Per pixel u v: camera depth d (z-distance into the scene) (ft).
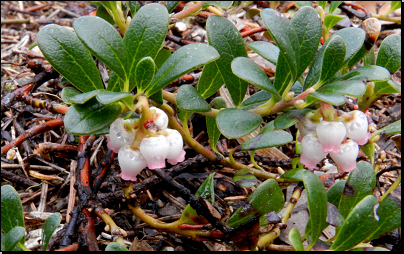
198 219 0.39
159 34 0.35
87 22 0.34
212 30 0.38
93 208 0.39
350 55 0.37
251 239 0.37
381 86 0.44
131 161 0.35
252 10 0.60
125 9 0.50
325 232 0.42
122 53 0.35
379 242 0.40
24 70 0.57
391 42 0.42
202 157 0.44
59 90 0.53
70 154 0.48
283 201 0.38
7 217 0.35
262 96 0.41
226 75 0.39
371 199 0.35
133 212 0.40
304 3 0.53
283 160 0.46
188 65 0.35
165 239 0.41
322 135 0.35
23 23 0.68
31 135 0.44
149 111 0.35
